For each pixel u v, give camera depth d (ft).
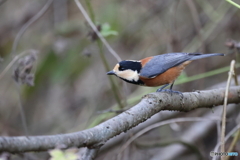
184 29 43.24
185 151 38.27
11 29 44.55
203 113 39.19
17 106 46.44
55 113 47.09
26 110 47.50
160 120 33.53
